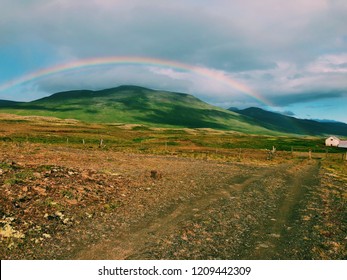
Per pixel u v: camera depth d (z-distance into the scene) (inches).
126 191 874.8
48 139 3595.0
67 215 627.5
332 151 4827.8
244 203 844.6
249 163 2059.5
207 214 714.2
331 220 720.3
